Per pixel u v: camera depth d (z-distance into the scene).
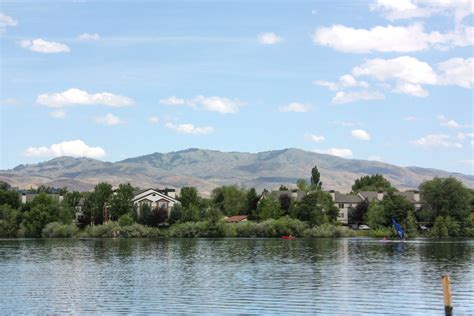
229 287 74.19
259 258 113.06
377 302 63.56
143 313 58.91
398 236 195.62
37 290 73.56
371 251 129.88
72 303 64.38
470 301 64.06
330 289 72.12
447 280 49.56
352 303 63.16
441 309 60.09
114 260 111.69
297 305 62.16
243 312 58.94
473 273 87.31
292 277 83.12
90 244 164.00
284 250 133.75
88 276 86.81
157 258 114.94
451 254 120.94
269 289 72.31
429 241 171.88
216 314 58.06
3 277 86.38
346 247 143.88
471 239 183.88
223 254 123.06
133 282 79.75
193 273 88.81
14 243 171.12
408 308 60.44
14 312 59.88
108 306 62.53
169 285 76.44
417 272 88.69
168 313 58.78
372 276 84.00
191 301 64.75
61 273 90.88
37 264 105.31
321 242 167.50
